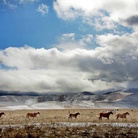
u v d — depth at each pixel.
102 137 21.27
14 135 21.52
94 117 48.97
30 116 46.75
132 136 21.41
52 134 22.00
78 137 21.16
